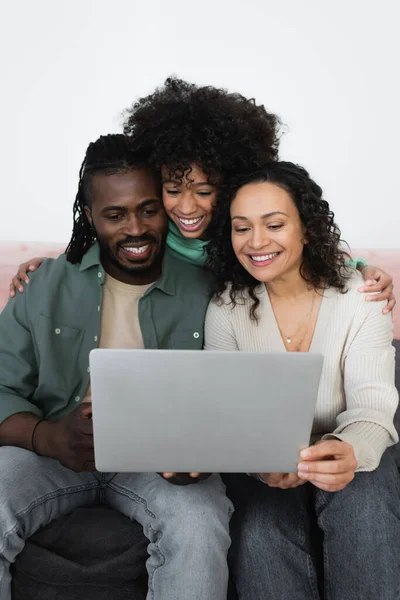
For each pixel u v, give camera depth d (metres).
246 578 1.27
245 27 2.57
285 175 1.33
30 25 2.49
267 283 1.41
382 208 2.62
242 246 1.35
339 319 1.36
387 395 1.28
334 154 2.61
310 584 1.27
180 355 1.04
